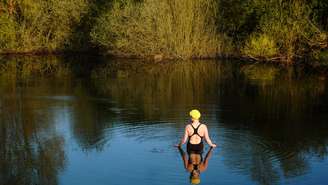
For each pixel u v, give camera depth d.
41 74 33.53
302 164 13.62
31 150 15.27
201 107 21.28
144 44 43.28
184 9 41.97
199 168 13.29
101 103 22.55
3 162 14.16
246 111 20.38
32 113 20.42
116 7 44.78
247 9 42.34
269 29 39.88
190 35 42.75
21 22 49.72
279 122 18.41
